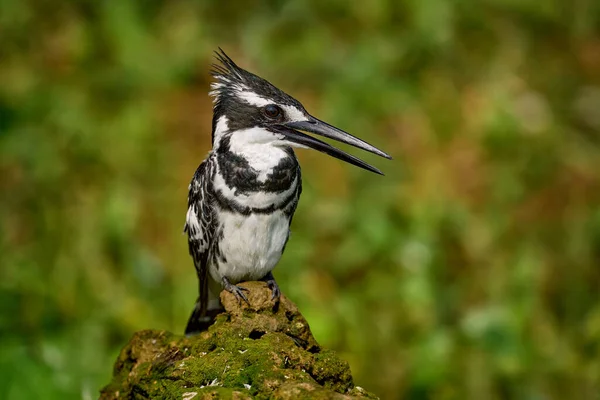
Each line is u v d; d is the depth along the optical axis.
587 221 13.32
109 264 11.91
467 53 16.39
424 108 14.98
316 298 11.51
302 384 5.64
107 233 12.18
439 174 13.91
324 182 13.30
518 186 13.95
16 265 11.75
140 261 11.84
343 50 15.94
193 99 15.26
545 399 10.90
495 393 10.86
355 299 11.68
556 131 14.98
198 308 8.45
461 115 15.02
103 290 11.58
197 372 6.18
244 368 6.06
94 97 15.12
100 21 16.45
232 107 7.79
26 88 15.15
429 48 16.14
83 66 15.82
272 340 6.29
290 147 7.84
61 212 12.76
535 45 16.97
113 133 14.23
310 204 12.78
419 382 10.80
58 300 11.37
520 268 12.25
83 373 9.95
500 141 14.56
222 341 6.50
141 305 11.45
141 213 12.97
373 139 14.25
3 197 13.11
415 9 16.58
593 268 12.91
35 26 16.53
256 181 7.61
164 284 11.80
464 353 11.06
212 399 5.73
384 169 13.59
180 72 15.59
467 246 12.86
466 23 16.78
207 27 16.55
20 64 15.93
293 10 16.48
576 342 11.66
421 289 11.80
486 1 17.12
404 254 12.25
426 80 15.72
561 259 13.02
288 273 11.58
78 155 13.75
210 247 7.90
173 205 13.06
